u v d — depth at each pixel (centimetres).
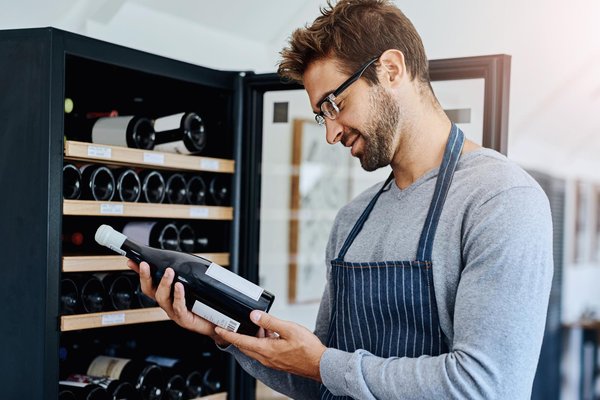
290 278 400
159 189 194
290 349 133
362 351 128
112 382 185
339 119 132
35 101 158
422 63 133
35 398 159
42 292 158
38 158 158
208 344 209
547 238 117
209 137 209
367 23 129
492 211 118
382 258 134
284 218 390
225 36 299
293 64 136
